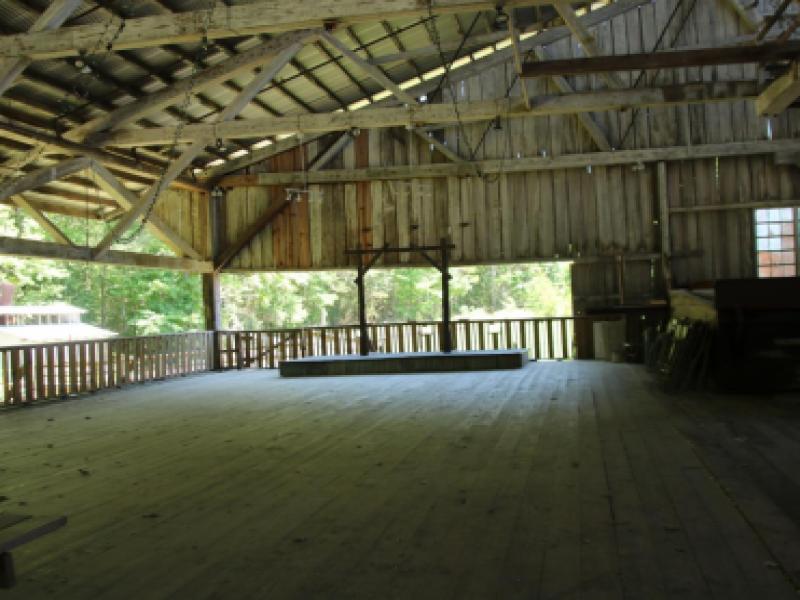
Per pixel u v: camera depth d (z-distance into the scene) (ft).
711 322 25.21
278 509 11.61
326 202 41.78
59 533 10.72
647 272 38.52
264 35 28.27
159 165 38.40
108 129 30.78
